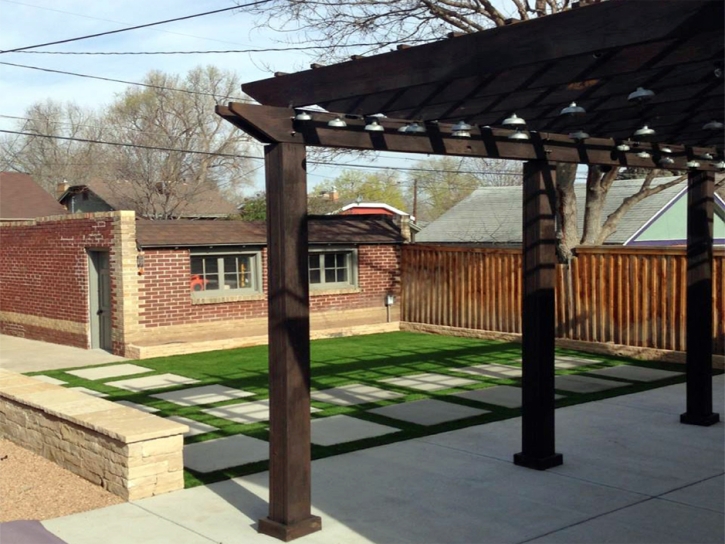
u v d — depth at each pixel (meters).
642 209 22.55
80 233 15.58
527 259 7.09
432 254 17.59
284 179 5.48
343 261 17.91
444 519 5.76
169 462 6.46
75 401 7.63
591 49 4.46
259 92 5.91
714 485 6.55
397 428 8.59
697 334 8.66
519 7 16.38
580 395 10.38
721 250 12.48
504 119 6.03
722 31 4.05
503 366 12.89
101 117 53.78
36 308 17.22
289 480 5.45
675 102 5.68
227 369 12.92
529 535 5.44
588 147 7.29
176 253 15.13
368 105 5.69
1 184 32.69
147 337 14.80
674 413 9.27
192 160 37.38
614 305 14.09
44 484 6.70
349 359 13.77
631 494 6.32
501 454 7.50
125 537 5.47
